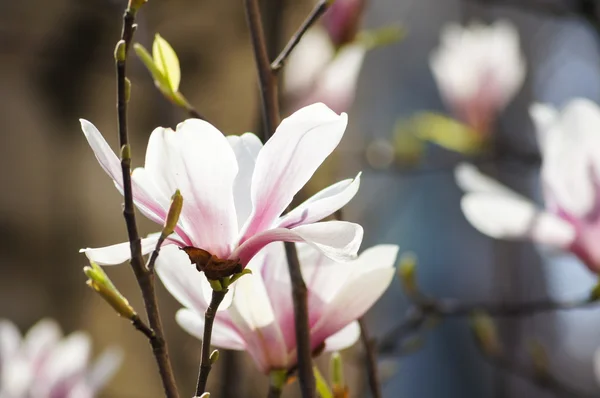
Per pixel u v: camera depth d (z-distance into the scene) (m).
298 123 1.07
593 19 2.13
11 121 2.76
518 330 2.27
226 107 2.59
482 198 1.36
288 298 1.18
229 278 1.10
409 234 4.95
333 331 1.18
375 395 1.23
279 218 1.10
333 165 2.40
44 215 2.78
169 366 1.10
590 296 1.38
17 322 2.68
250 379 2.02
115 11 2.54
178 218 1.08
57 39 2.73
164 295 2.52
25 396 1.61
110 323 2.69
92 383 1.65
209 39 2.60
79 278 2.77
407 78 5.26
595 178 1.34
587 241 1.34
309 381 1.16
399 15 5.36
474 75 2.29
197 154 1.08
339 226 1.08
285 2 1.56
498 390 1.90
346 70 1.84
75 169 2.83
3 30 2.68
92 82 2.80
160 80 1.23
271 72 1.22
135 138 2.73
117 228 2.84
